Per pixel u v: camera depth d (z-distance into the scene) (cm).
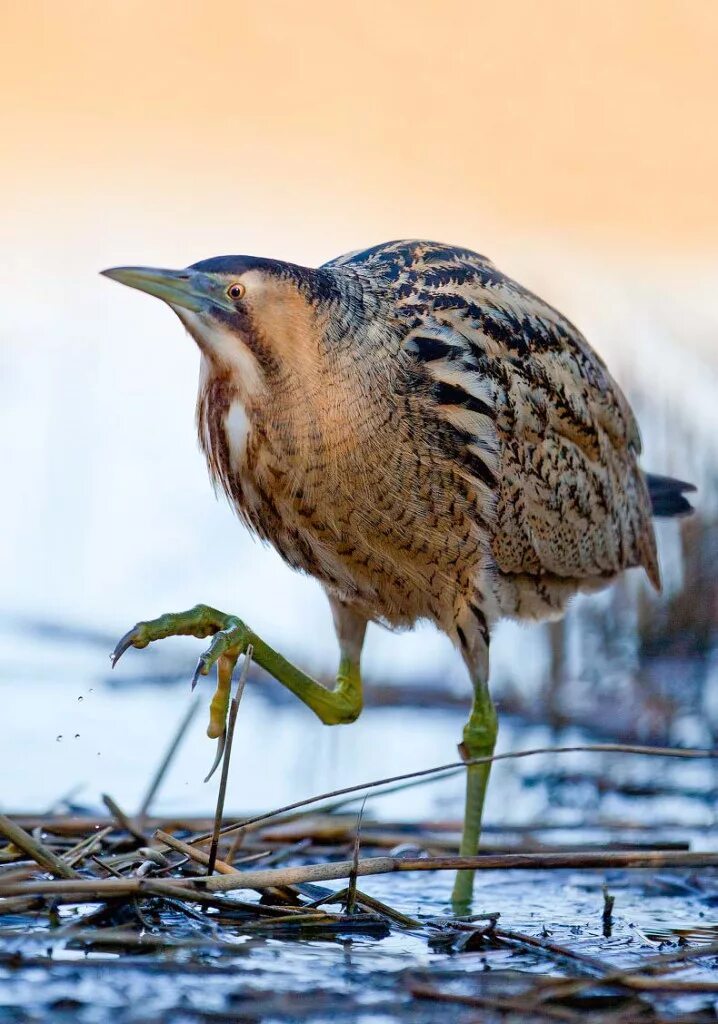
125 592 1382
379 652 1307
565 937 727
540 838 921
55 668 1241
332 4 2845
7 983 607
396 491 815
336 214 2425
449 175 2588
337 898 729
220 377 777
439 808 992
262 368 769
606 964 662
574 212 2488
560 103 2706
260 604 1366
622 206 2508
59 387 1792
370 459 803
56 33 2830
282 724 1157
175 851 802
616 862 749
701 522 1355
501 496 863
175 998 597
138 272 750
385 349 807
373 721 1175
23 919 691
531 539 899
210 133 2714
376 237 2320
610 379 962
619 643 1307
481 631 868
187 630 745
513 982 634
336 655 1256
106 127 2717
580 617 1334
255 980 623
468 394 832
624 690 1223
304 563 845
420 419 815
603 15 2762
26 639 1294
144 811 874
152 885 688
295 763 1062
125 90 2814
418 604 863
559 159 2609
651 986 626
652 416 1498
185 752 1073
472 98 2731
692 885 834
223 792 731
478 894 817
